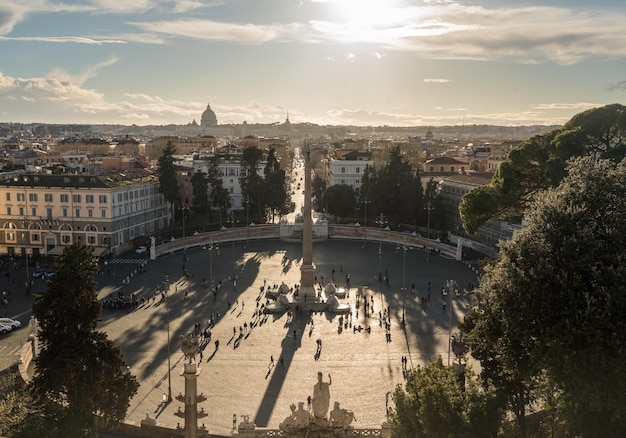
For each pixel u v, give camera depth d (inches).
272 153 6697.8
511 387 1577.3
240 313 3427.7
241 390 2349.9
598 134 2359.7
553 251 1403.8
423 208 5999.0
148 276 4306.1
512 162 2492.6
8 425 1481.3
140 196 5595.5
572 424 1357.0
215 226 6220.5
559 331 1293.1
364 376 2500.0
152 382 2417.6
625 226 1359.5
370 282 4197.8
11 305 3506.4
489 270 1670.8
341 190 6599.4
